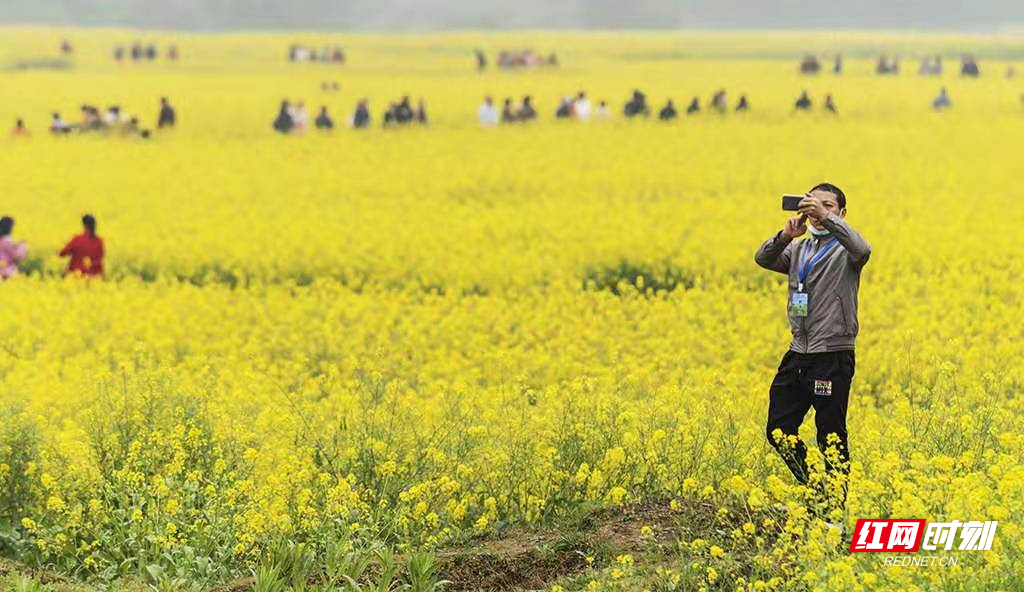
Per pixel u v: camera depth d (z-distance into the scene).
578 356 42.91
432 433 25.27
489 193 93.94
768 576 18.42
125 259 68.44
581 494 23.20
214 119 148.88
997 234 66.69
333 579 19.52
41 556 22.45
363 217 83.25
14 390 37.09
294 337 46.72
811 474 20.00
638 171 100.50
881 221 72.69
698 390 29.59
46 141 131.75
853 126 132.88
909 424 24.03
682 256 60.66
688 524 20.75
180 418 25.53
